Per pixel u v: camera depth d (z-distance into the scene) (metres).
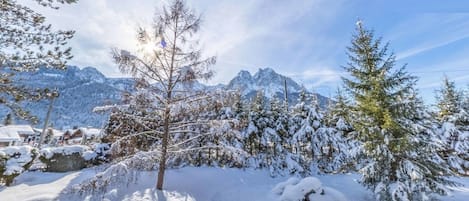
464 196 9.47
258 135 14.75
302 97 17.69
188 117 9.44
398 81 9.84
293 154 14.81
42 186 8.17
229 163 13.31
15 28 6.41
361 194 10.19
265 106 16.38
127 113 8.30
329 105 17.75
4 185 8.23
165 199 7.81
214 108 8.71
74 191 6.84
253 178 12.23
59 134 51.59
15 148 9.27
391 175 9.15
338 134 14.78
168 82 8.67
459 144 15.02
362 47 10.90
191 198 8.59
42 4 6.82
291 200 8.60
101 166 7.87
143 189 8.21
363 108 10.10
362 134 9.86
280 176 13.19
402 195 8.20
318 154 14.62
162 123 9.33
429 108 10.96
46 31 6.83
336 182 12.12
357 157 10.19
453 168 14.04
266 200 9.19
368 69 10.59
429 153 9.31
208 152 12.89
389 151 9.01
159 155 8.45
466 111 18.02
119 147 7.99
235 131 8.85
